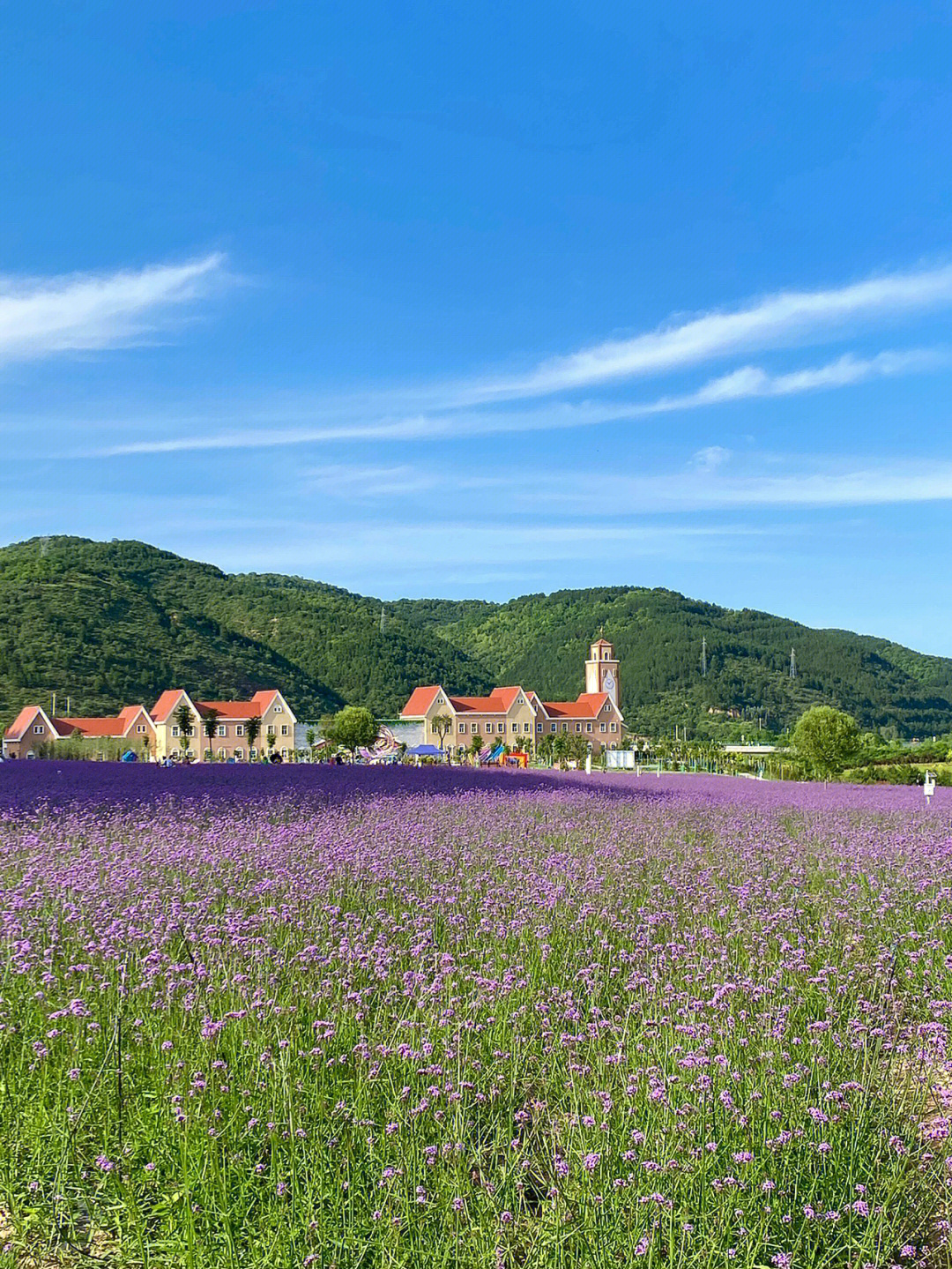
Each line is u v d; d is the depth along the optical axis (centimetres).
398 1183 535
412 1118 598
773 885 1317
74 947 876
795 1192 536
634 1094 613
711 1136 570
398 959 860
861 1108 604
